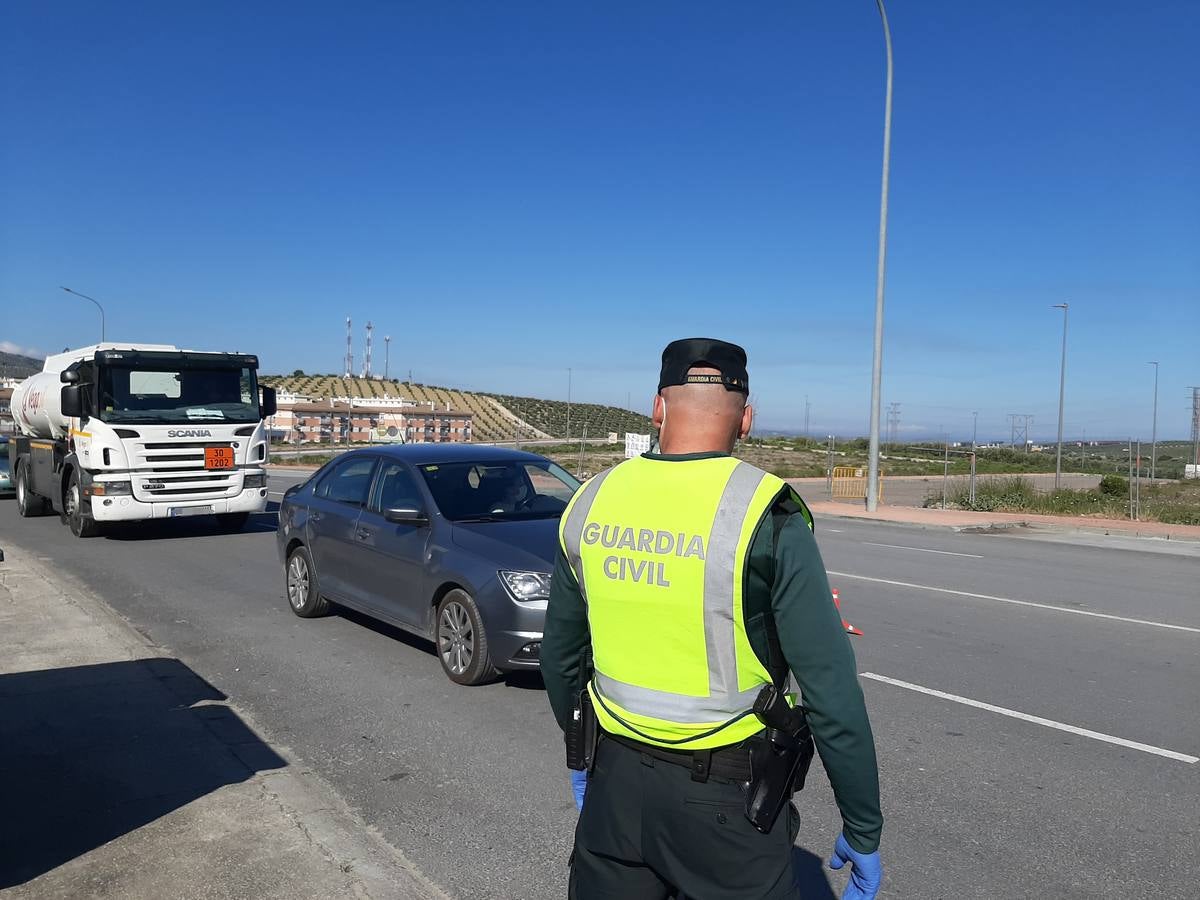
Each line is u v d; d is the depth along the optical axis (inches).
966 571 496.7
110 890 138.4
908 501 1118.4
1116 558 579.2
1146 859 159.8
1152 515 861.2
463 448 322.0
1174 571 518.9
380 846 159.3
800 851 162.4
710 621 75.5
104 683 248.8
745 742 76.4
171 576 429.4
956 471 2158.0
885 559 543.2
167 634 313.6
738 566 74.5
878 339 869.8
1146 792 188.9
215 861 148.3
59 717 220.5
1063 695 256.2
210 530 604.4
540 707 238.1
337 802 178.9
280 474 1524.4
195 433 544.4
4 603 331.0
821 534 694.5
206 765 191.2
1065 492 1015.0
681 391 83.9
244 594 386.6
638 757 79.2
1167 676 277.7
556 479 311.4
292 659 282.4
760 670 77.1
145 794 175.0
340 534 315.3
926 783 192.7
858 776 74.9
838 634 75.3
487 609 246.7
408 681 260.1
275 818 164.7
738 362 85.2
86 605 331.6
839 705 73.9
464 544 262.8
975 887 149.9
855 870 78.0
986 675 276.1
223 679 259.8
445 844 162.6
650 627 77.9
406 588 281.9
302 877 144.0
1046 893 148.0
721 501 77.0
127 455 525.7
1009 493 1000.2
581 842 83.4
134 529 608.4
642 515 79.9
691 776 76.7
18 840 154.6
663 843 77.6
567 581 86.1
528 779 191.3
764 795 75.9
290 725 222.2
